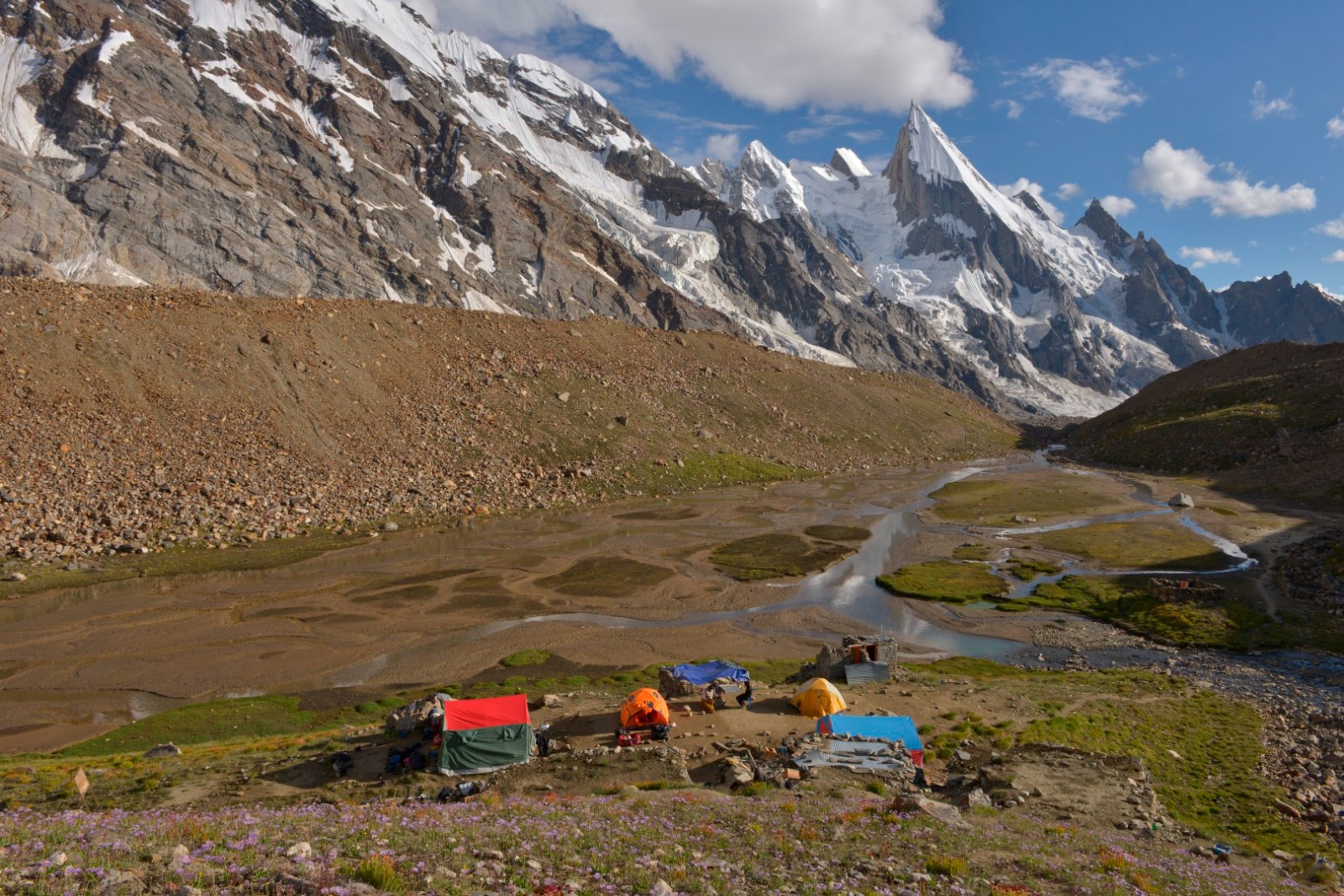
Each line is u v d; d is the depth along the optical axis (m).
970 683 50.16
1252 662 56.34
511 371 154.50
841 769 32.72
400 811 22.19
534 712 44.09
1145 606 69.81
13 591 68.00
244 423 108.50
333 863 14.30
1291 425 145.75
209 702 49.09
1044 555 90.88
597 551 90.69
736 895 15.09
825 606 71.88
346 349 136.00
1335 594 69.75
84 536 79.50
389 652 58.47
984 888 17.11
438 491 110.56
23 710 47.56
